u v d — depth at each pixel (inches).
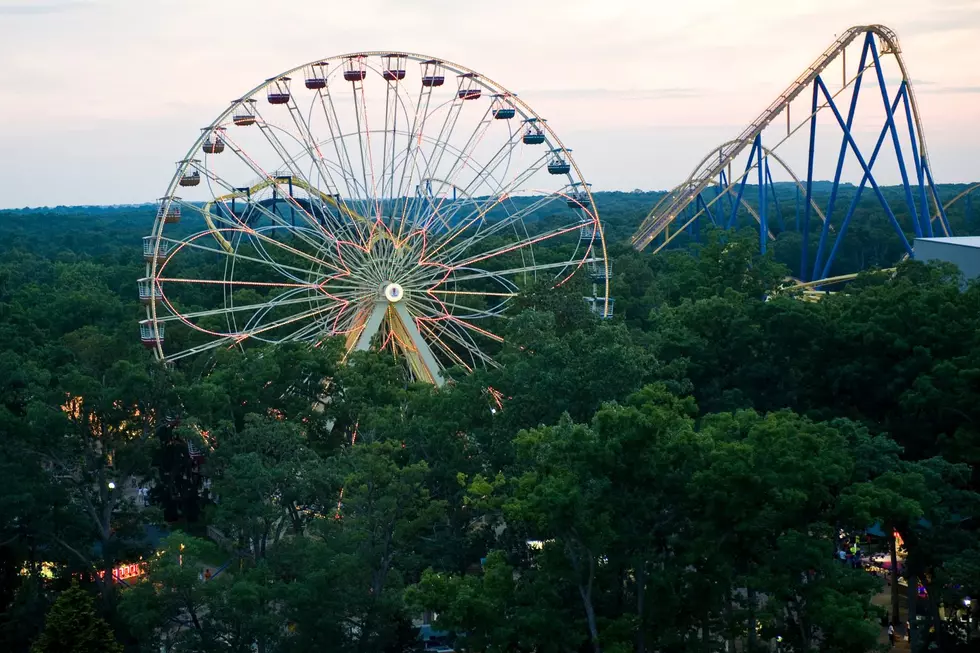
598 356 4266.7
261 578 3526.1
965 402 4126.5
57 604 3422.7
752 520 3129.9
